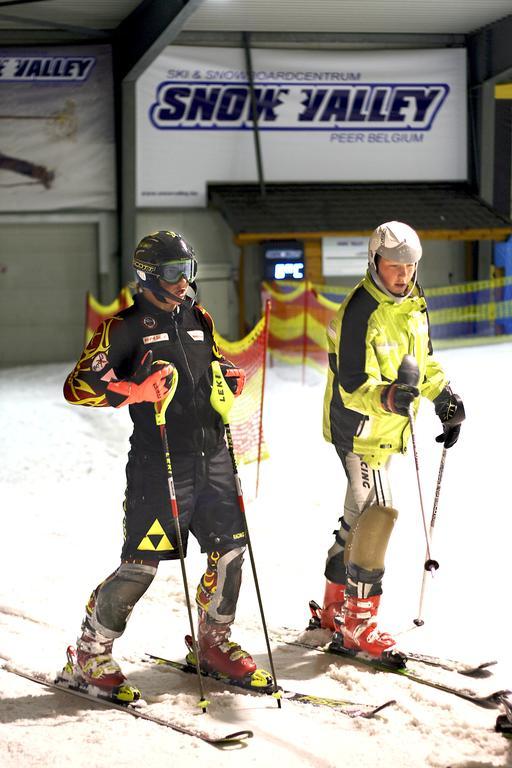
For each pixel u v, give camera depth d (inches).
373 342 243.0
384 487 250.7
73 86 1210.0
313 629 275.1
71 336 1252.5
